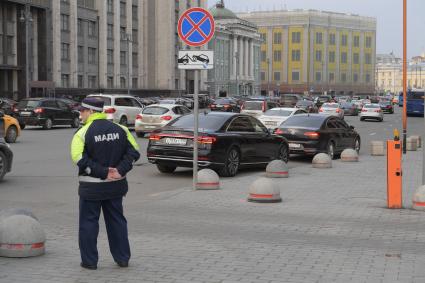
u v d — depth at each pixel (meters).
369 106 70.69
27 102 43.81
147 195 15.77
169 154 19.09
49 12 92.62
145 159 24.95
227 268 8.48
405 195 15.60
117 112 42.53
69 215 12.57
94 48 104.75
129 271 8.27
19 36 87.25
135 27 118.69
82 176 8.04
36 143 31.84
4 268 8.33
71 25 97.75
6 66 83.62
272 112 36.16
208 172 16.41
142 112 38.41
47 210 13.19
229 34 153.50
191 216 12.56
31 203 14.15
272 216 12.62
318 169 21.80
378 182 18.19
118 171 8.00
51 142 32.56
